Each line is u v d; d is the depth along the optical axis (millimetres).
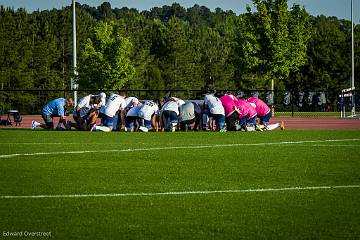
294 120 72312
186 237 15055
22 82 127625
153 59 154750
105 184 22266
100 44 112875
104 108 49375
